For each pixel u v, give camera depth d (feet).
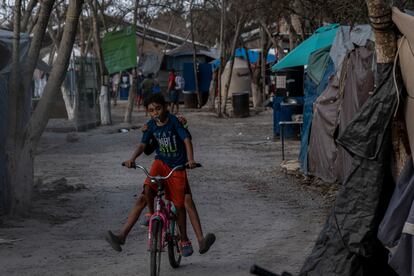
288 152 64.49
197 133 86.63
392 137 19.76
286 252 28.84
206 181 48.29
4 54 37.09
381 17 19.35
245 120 108.37
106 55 100.83
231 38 146.20
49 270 26.16
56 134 82.28
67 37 35.86
